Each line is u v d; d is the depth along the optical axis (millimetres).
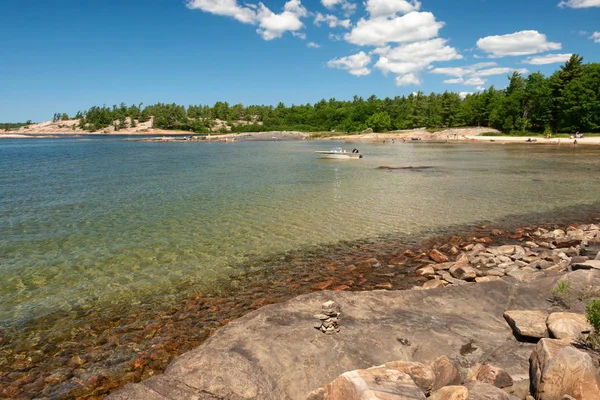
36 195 26656
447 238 16969
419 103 162125
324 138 135750
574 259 12727
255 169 42438
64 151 75938
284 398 6090
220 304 10836
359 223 19234
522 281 10227
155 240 16641
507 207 22609
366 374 5242
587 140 79812
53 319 10039
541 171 37938
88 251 15281
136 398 5953
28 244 16109
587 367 5414
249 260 14352
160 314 10258
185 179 34469
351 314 8688
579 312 8430
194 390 6113
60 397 7055
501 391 5559
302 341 7402
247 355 6957
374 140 121125
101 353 8445
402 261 14250
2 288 11961
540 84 104125
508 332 7957
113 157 60344
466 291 9734
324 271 13320
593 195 25781
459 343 7438
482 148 74875
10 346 8781
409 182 32125
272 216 20656
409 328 7938
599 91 90750
